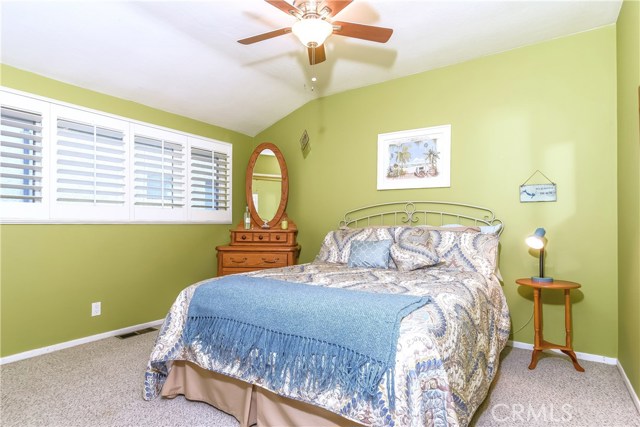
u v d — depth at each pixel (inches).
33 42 96.4
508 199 117.8
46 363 100.3
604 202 103.1
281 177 165.6
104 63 110.3
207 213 158.4
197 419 71.7
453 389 53.9
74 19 92.7
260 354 64.5
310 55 91.7
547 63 112.7
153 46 108.6
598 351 103.3
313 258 162.1
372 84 146.9
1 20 88.1
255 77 137.1
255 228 163.0
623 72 92.0
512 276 116.6
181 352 76.8
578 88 107.8
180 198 147.9
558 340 109.1
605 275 102.5
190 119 151.6
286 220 163.5
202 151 157.5
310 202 163.8
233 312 70.8
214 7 94.6
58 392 82.7
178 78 126.1
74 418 71.7
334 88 151.7
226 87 138.6
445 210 129.5
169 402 78.3
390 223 141.1
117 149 124.7
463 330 62.8
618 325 99.4
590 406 76.7
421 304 61.1
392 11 97.8
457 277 91.7
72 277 115.2
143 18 97.3
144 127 134.2
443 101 130.9
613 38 103.3
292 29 79.7
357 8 96.3
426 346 51.1
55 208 109.7
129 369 96.1
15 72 101.8
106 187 123.6
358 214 149.2
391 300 61.7
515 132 117.2
